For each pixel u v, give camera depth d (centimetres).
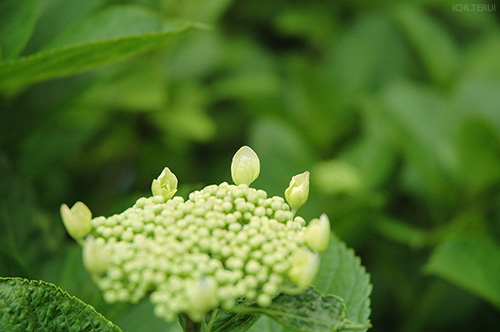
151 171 107
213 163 114
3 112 70
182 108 109
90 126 86
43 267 67
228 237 58
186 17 112
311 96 117
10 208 67
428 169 94
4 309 59
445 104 105
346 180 95
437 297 88
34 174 78
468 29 147
